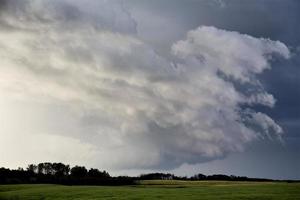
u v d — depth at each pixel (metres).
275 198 60.84
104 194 73.75
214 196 66.06
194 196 66.81
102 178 140.00
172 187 103.19
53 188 96.38
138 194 72.94
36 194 77.56
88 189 89.88
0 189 99.62
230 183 122.31
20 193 81.69
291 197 62.56
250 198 61.22
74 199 65.12
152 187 103.81
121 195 71.00
